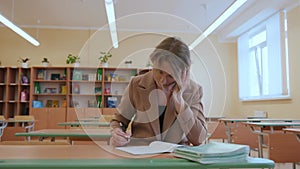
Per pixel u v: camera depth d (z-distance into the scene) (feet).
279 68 19.11
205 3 20.03
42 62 24.44
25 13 22.15
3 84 23.75
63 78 24.49
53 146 4.25
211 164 2.74
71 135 7.33
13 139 9.95
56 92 24.54
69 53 25.34
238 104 25.71
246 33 24.08
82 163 2.74
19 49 25.11
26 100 24.02
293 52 18.07
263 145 9.65
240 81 25.04
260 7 19.57
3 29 25.13
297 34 17.72
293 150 7.27
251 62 23.67
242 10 21.59
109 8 16.98
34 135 7.72
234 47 26.45
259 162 2.83
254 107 22.84
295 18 17.94
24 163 2.74
